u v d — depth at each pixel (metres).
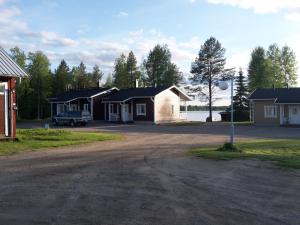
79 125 48.12
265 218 7.20
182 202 8.26
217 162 14.16
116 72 89.38
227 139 26.98
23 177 10.74
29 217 7.02
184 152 17.50
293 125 46.84
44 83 78.00
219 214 7.41
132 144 22.17
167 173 11.70
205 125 47.16
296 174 11.73
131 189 9.39
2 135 21.34
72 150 18.22
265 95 50.09
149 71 83.06
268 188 9.76
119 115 55.25
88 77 95.25
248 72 78.62
